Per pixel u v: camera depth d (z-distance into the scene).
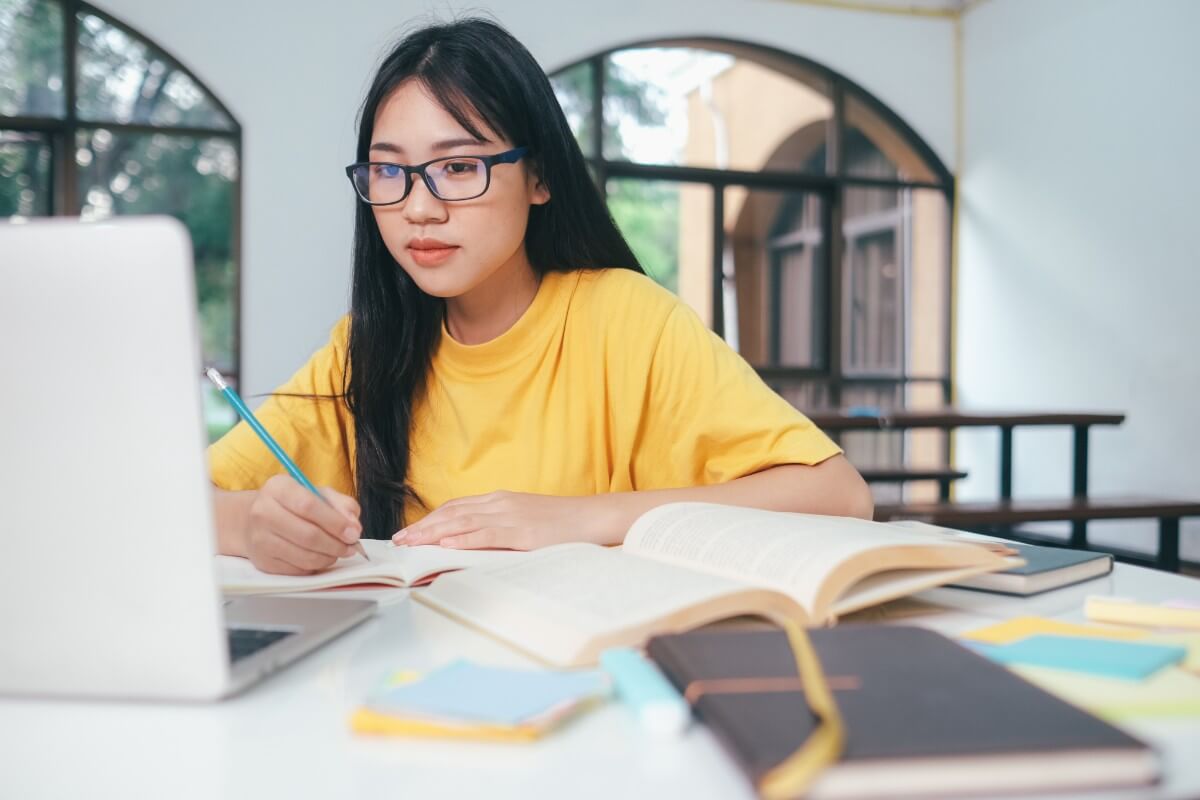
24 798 0.33
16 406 0.40
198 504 0.40
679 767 0.35
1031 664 0.46
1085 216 4.28
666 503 0.84
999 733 0.33
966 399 4.95
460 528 0.80
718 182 4.53
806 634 0.45
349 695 0.44
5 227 0.39
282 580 0.67
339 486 1.14
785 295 4.66
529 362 1.08
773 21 4.57
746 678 0.39
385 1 4.00
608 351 1.08
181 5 3.80
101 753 0.37
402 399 1.09
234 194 3.91
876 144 4.85
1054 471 4.41
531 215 1.09
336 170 3.96
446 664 0.48
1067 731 0.33
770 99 4.61
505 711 0.38
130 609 0.41
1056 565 0.67
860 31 4.73
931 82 4.88
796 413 0.97
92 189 3.77
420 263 0.95
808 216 4.70
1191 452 3.80
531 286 1.11
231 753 0.37
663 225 4.46
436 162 0.92
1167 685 0.43
